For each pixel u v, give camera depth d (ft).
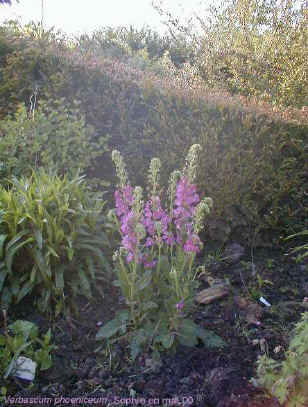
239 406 7.76
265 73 21.79
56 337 9.37
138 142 13.44
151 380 8.44
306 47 21.08
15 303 9.87
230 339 9.43
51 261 9.89
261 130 12.85
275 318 10.12
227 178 12.62
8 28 17.51
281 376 7.51
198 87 15.99
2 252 9.76
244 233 12.91
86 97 14.21
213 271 11.75
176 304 8.43
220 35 23.62
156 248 11.16
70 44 22.90
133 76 15.26
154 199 8.61
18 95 14.69
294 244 13.10
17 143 12.60
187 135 13.09
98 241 10.45
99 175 13.69
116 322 9.18
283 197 13.30
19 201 10.14
